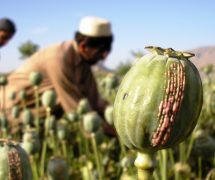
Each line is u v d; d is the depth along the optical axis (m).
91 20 4.11
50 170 1.82
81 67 4.19
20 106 4.35
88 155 3.25
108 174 3.03
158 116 1.03
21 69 4.45
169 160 2.93
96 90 4.36
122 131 1.08
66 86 4.11
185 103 1.02
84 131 3.39
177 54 1.05
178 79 1.02
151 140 1.05
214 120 3.88
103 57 4.25
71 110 4.11
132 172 2.26
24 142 2.22
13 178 1.15
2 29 5.33
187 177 2.51
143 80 1.04
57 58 4.12
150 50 1.07
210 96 4.29
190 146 2.65
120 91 1.09
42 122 4.15
